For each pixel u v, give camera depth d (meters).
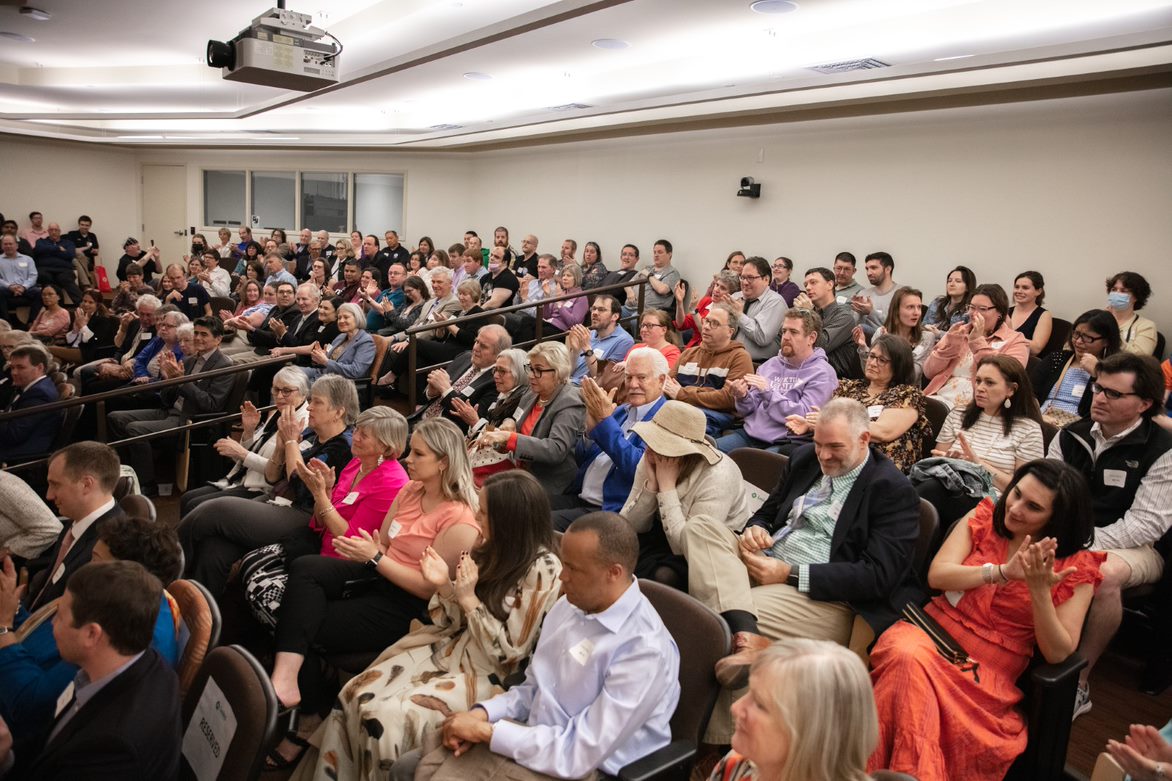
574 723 1.67
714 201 7.58
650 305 7.27
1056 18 4.00
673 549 2.44
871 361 3.26
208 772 1.61
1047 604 1.86
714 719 1.94
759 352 4.94
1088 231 5.08
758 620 2.16
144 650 1.58
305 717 2.36
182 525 2.87
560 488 3.25
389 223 11.72
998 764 1.87
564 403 3.28
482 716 1.75
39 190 12.81
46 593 2.29
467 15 5.23
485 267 10.16
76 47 6.95
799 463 2.51
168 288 8.18
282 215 12.65
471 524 2.38
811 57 4.94
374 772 1.85
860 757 1.17
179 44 6.75
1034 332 4.79
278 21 4.69
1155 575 2.52
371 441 2.75
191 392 4.56
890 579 2.12
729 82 5.66
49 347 7.18
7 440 4.12
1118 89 4.73
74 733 1.51
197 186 13.33
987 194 5.59
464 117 8.27
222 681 1.67
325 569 2.34
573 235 9.25
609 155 8.68
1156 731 1.57
